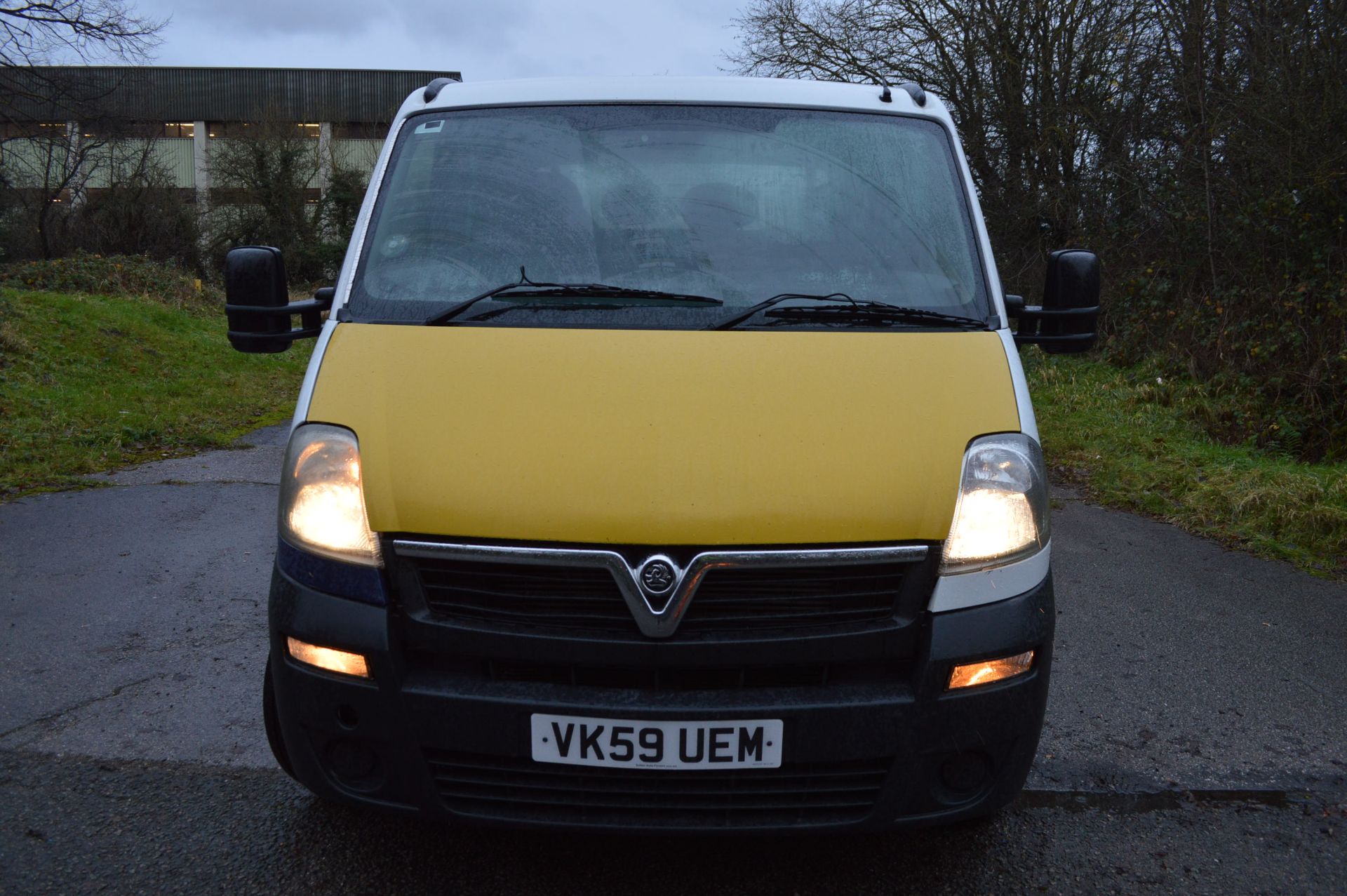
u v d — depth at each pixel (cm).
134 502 696
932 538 245
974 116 1727
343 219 4341
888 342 287
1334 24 1071
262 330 324
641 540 237
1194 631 488
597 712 234
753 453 248
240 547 595
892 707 238
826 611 241
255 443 962
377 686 240
